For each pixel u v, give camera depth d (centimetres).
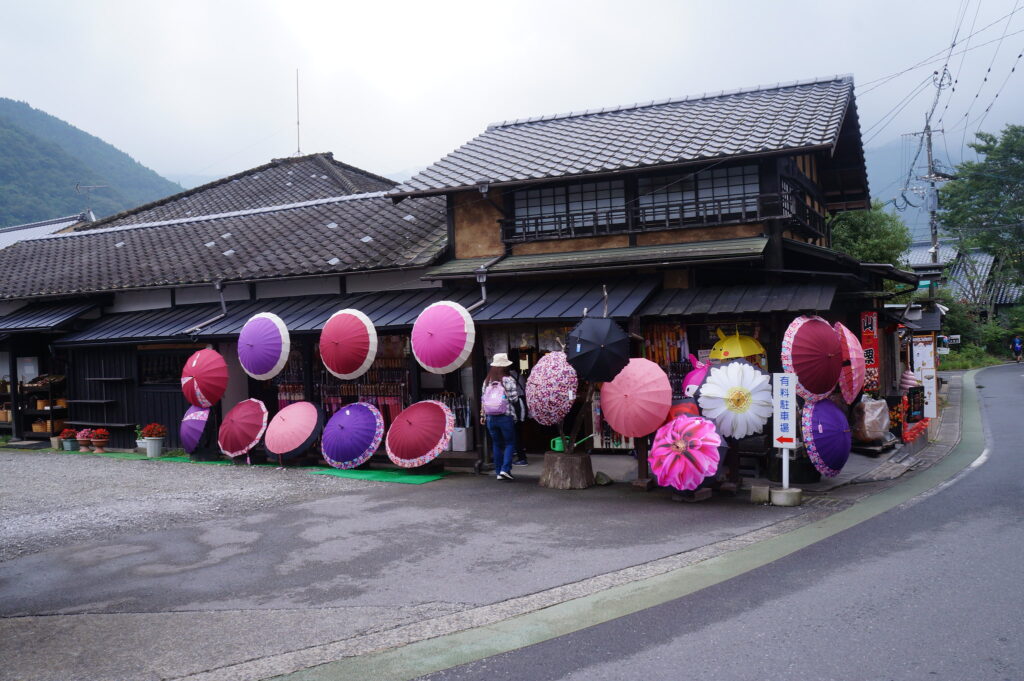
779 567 691
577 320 1156
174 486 1230
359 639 570
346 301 1497
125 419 1714
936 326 2178
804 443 1029
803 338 1008
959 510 891
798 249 1230
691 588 644
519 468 1282
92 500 1137
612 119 1611
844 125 1513
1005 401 2383
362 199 1850
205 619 623
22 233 3225
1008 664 468
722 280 1282
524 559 755
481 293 1339
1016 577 630
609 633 555
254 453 1438
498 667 507
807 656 494
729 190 1260
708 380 1017
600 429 1316
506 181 1330
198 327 1516
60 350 1884
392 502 1051
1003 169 4344
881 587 618
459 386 1379
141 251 1909
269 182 2356
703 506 968
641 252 1250
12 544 884
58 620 633
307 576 727
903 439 1440
